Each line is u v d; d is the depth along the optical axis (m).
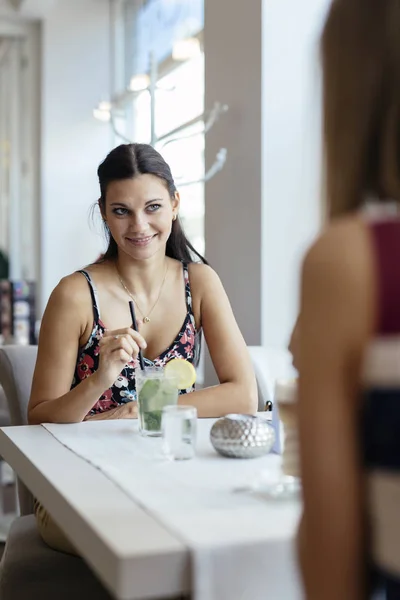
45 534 1.50
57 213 5.75
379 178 0.60
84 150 5.77
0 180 7.65
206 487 1.05
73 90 5.74
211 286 2.01
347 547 0.58
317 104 0.66
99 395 1.60
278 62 3.13
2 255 6.94
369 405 0.57
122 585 0.76
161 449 1.32
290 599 0.82
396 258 0.55
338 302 0.56
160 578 0.77
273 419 1.34
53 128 5.71
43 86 5.69
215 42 3.50
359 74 0.60
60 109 5.73
